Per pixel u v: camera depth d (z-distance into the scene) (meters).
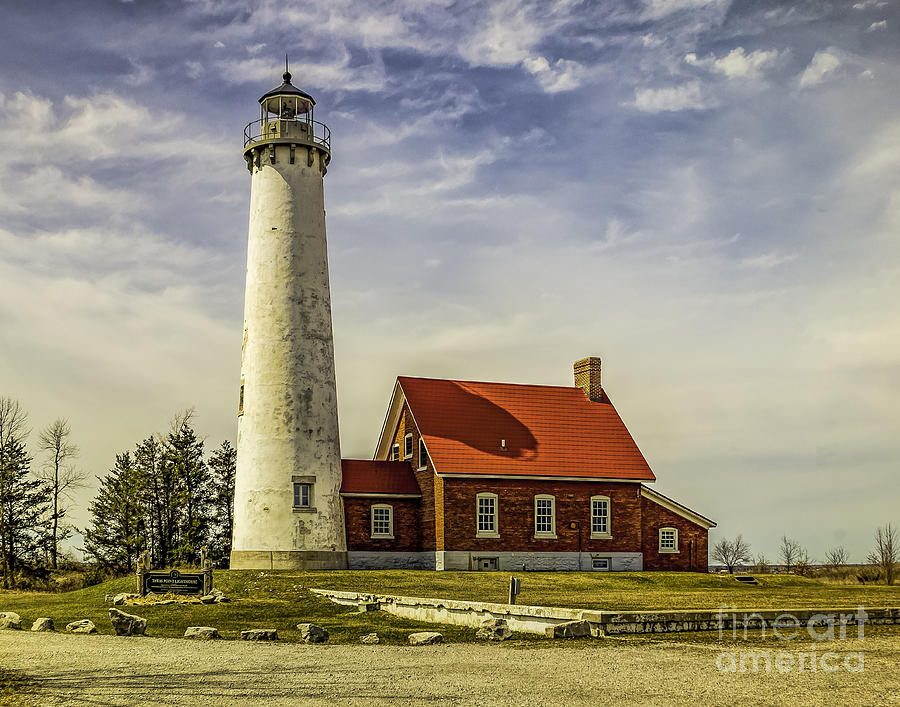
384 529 49.69
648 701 14.36
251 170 49.69
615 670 17.12
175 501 69.31
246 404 47.16
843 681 15.96
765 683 15.79
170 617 29.48
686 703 14.20
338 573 41.53
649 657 18.61
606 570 51.69
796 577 47.66
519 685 15.77
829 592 37.06
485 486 49.69
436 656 19.39
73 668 18.27
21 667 18.47
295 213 48.25
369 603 30.88
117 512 68.88
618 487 52.81
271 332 47.12
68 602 35.53
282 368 46.81
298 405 46.69
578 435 54.19
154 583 34.62
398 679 16.56
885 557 60.19
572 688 15.45
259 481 45.97
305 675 17.14
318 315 47.97
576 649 19.83
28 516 65.12
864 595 34.75
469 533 48.94
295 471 46.06
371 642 22.27
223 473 72.81
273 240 47.97
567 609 22.91
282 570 42.62
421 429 50.81
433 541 49.19
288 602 33.66
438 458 49.38
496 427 52.59
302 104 50.50
